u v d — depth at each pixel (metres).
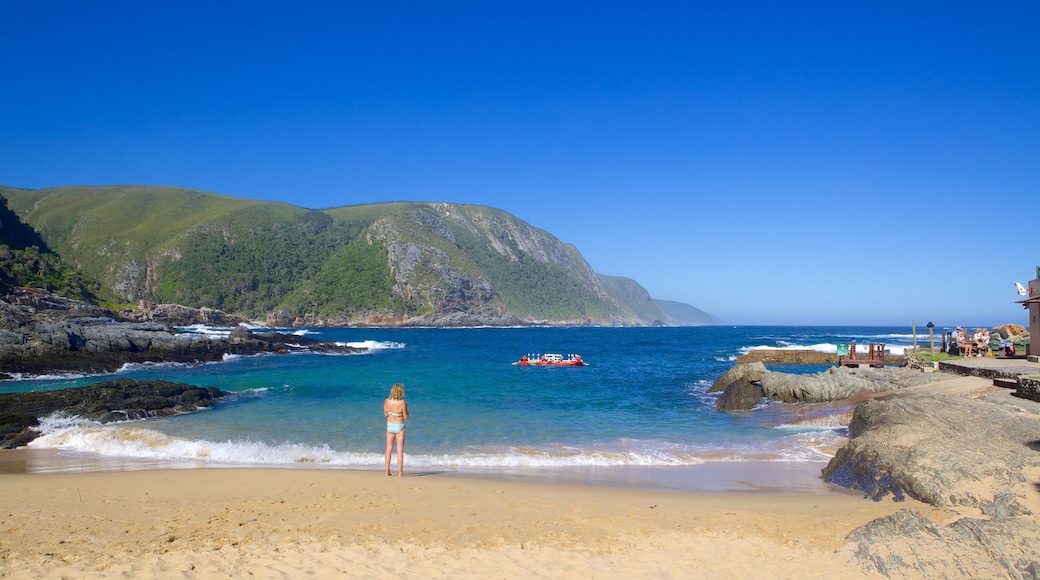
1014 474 9.31
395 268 195.00
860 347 57.78
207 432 18.02
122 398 22.08
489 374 39.78
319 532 8.11
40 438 16.53
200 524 8.47
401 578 6.52
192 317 107.38
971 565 6.63
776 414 22.30
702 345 87.75
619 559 7.20
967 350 33.22
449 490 10.85
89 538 7.74
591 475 13.05
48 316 56.81
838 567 6.91
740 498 10.84
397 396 12.34
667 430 18.98
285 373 39.38
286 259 197.88
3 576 6.26
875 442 12.30
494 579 6.55
